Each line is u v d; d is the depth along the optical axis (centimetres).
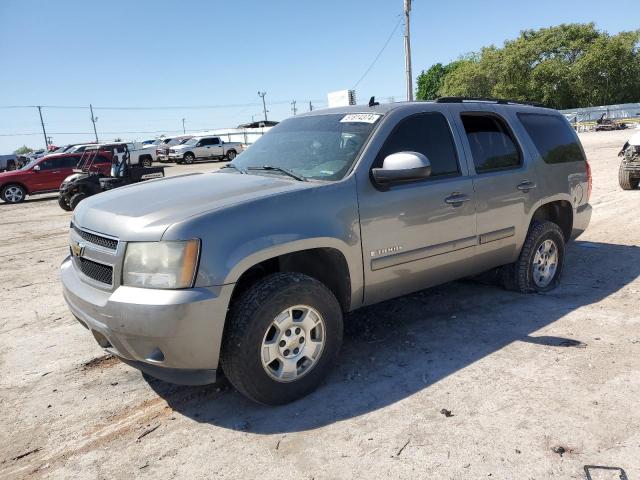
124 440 305
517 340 412
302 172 380
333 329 342
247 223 308
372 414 317
